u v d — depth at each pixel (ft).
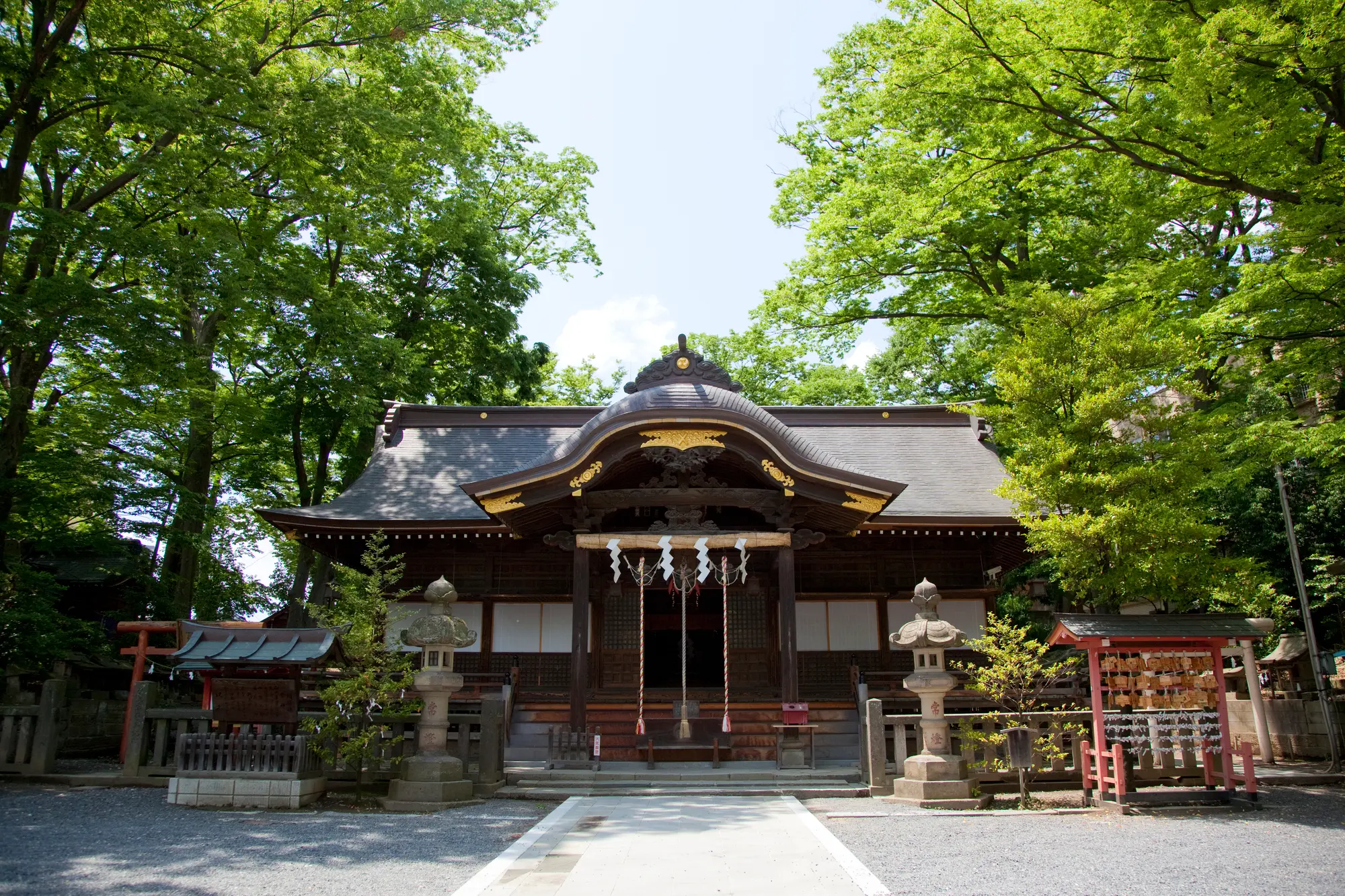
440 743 40.32
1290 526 56.90
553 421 81.92
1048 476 45.11
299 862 26.63
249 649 38.19
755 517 63.05
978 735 39.99
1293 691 58.49
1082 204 83.05
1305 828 32.86
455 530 63.21
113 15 57.82
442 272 100.99
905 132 83.56
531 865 26.17
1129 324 46.60
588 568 54.24
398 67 76.18
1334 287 46.01
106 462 65.98
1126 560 42.78
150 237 55.31
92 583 80.64
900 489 52.54
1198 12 46.26
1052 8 52.80
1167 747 37.99
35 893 22.53
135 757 42.16
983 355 52.24
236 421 74.54
